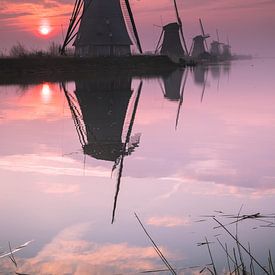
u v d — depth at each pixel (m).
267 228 6.24
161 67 58.97
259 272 4.93
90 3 56.56
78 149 12.09
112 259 5.40
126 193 8.14
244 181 8.82
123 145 12.62
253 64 104.62
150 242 5.88
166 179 9.04
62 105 22.05
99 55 55.25
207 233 6.15
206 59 114.56
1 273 5.05
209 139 13.31
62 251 5.64
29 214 7.03
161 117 18.06
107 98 25.28
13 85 34.22
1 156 11.28
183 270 5.07
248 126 15.50
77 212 7.09
